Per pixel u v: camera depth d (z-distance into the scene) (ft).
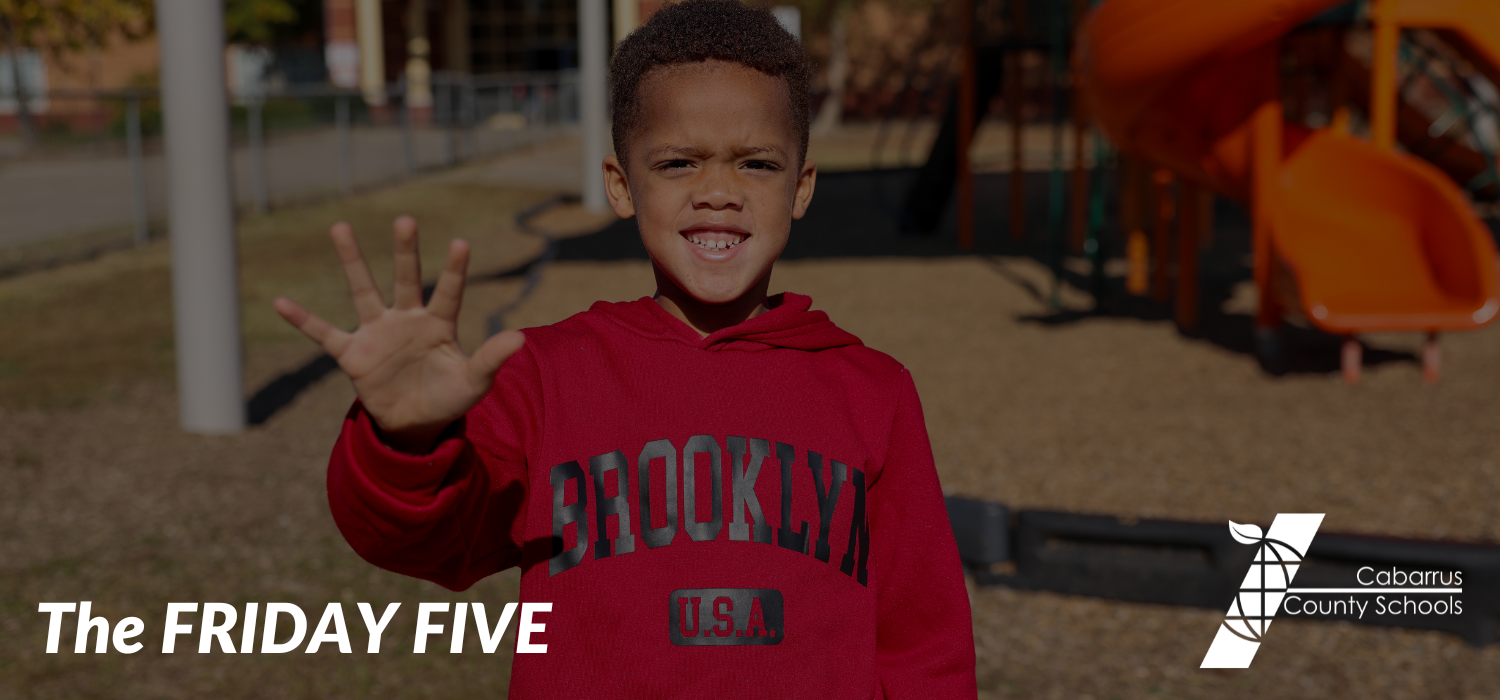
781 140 4.28
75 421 20.36
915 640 4.85
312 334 3.41
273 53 103.14
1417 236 26.12
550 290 33.24
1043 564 13.66
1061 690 11.48
